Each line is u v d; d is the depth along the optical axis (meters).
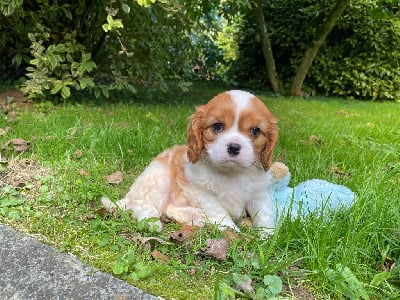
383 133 0.98
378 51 1.84
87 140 0.67
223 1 1.41
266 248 0.40
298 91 1.77
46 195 0.48
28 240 0.39
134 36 1.10
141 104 1.12
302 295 0.34
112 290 0.33
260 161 0.44
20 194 0.49
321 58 1.85
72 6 1.05
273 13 1.91
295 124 1.03
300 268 0.38
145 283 0.34
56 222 0.43
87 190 0.50
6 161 0.56
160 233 0.42
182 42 1.21
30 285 0.33
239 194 0.45
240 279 0.34
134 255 0.37
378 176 0.60
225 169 0.43
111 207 0.45
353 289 0.35
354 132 0.97
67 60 1.01
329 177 0.61
